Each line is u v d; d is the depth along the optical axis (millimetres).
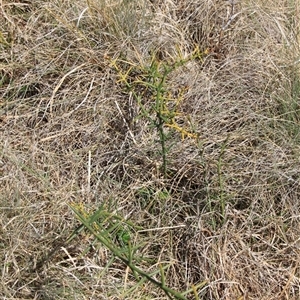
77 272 1691
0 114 1965
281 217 1860
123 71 2068
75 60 2072
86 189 1859
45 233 1745
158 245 1806
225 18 2309
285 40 2258
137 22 2172
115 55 2076
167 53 2150
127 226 1796
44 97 2012
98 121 1987
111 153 1945
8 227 1711
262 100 2082
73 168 1897
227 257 1761
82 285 1658
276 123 2033
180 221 1856
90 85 2025
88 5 2109
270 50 2242
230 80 2111
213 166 1908
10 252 1669
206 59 2213
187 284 1730
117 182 1908
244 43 2260
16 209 1736
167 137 1847
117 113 2006
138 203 1857
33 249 1700
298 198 1924
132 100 1997
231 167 1916
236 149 1968
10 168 1828
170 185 1902
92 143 1966
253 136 1987
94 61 2068
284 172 1911
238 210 1871
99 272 1694
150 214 1845
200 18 2295
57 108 2002
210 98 2072
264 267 1780
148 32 2156
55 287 1637
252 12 2314
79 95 2014
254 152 1953
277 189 1909
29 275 1659
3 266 1658
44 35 2107
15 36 2104
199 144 1876
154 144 1932
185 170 1910
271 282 1761
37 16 2143
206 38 2271
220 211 1847
